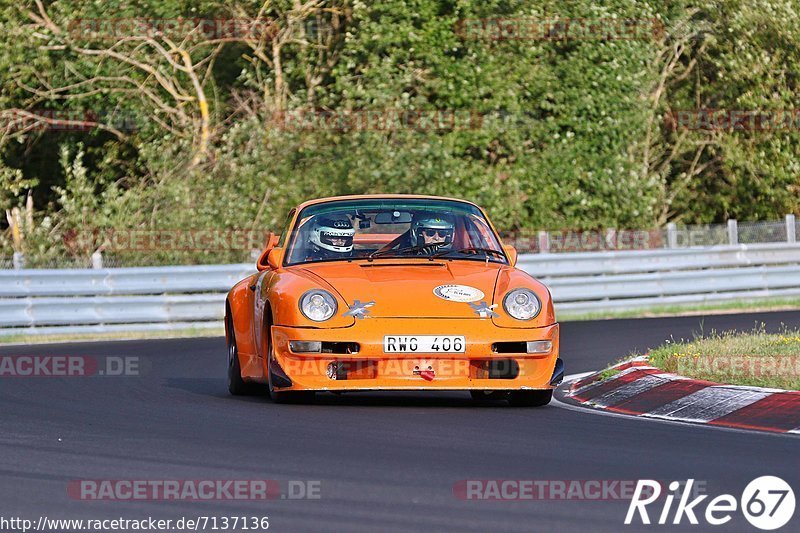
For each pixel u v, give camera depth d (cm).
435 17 8431
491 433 2584
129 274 6238
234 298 3506
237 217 7669
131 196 7894
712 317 6288
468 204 3441
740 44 9388
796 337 3853
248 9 8994
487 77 8375
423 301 2964
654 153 9806
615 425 2722
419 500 1897
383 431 2616
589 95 8600
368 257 3238
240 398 3353
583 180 8550
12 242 7962
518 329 2953
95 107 8950
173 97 9025
